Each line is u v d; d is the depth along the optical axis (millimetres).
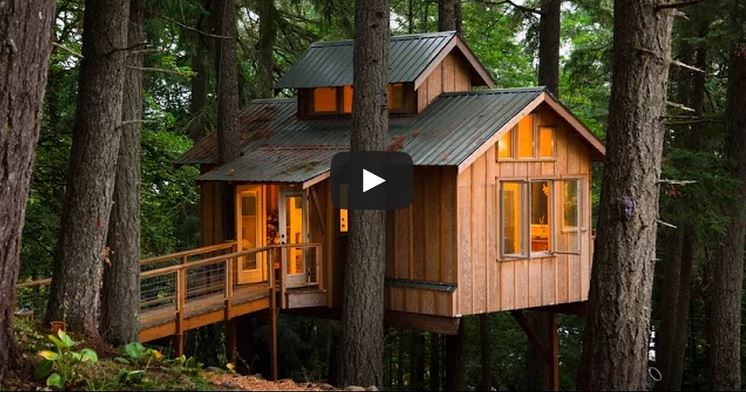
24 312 11070
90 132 10508
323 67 20078
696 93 20438
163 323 14695
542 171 18031
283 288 17797
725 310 19078
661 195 18500
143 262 15336
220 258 16203
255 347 22875
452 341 20109
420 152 16719
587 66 22281
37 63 6887
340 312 18641
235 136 19250
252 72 25469
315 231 18594
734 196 18406
